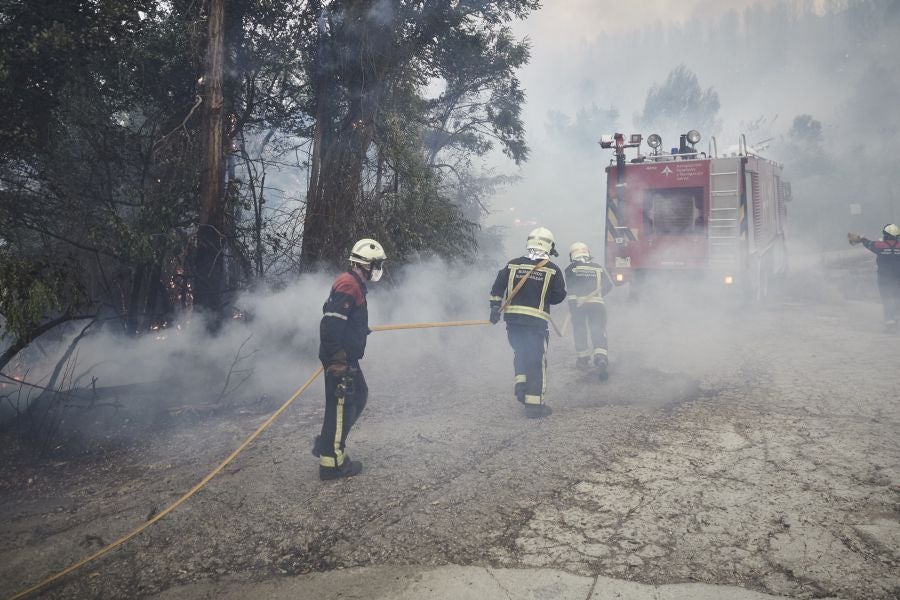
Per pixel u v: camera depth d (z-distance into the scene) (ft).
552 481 13.28
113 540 11.93
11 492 14.90
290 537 11.63
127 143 24.76
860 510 11.08
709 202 34.58
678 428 16.35
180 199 24.70
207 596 9.94
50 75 21.76
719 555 10.02
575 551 10.43
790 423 16.08
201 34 25.05
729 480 12.76
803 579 9.21
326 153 28.96
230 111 28.73
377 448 16.16
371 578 10.12
